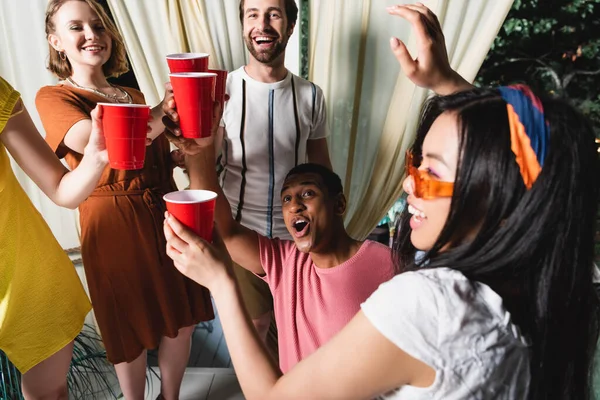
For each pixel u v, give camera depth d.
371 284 1.20
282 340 1.25
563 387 0.76
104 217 1.75
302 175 1.27
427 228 0.76
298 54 2.32
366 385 0.69
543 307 0.71
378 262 1.21
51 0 1.73
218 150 1.87
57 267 1.62
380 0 2.10
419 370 0.68
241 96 1.96
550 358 0.73
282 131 1.98
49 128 1.66
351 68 2.18
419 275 0.70
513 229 0.68
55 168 1.48
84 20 1.72
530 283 0.71
